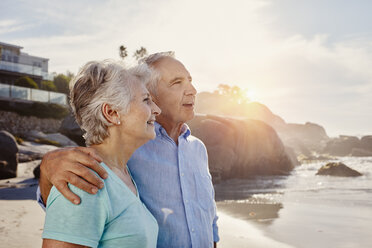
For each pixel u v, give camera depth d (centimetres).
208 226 188
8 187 927
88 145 137
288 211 695
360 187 1063
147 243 126
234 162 1520
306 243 465
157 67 201
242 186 1193
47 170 119
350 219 609
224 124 1552
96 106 129
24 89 2653
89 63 133
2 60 3209
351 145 4334
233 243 461
